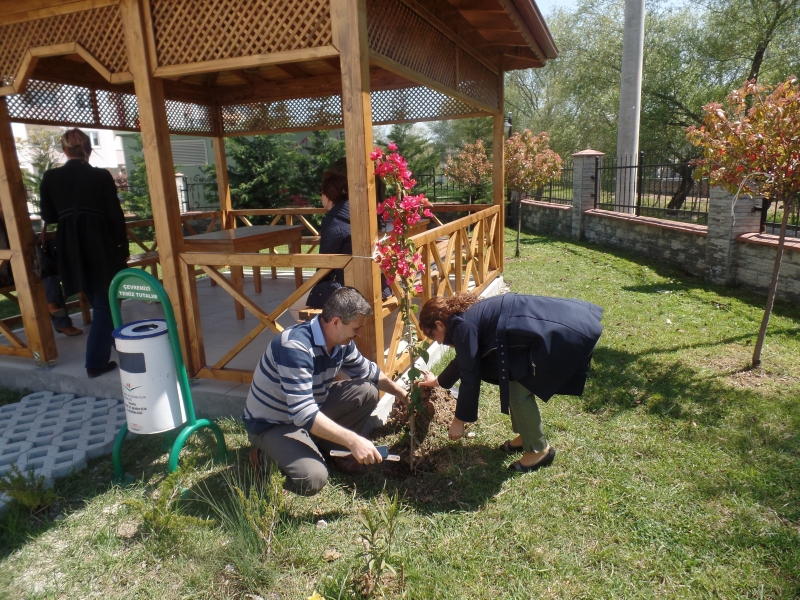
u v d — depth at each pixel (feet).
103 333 13.28
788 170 12.61
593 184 39.65
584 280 26.18
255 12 10.40
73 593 7.48
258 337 16.33
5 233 15.28
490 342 9.34
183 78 21.13
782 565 7.47
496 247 23.91
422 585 7.34
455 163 54.65
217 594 7.38
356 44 9.84
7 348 14.61
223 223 25.72
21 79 12.34
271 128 23.31
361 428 10.42
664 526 8.36
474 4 15.40
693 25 56.54
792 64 49.60
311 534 8.43
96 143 78.13
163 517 8.00
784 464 9.80
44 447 10.93
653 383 13.52
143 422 9.13
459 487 9.60
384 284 13.20
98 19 11.50
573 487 9.46
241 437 11.34
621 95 39.45
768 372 13.98
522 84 95.66
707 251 24.86
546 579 7.45
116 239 13.34
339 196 12.87
